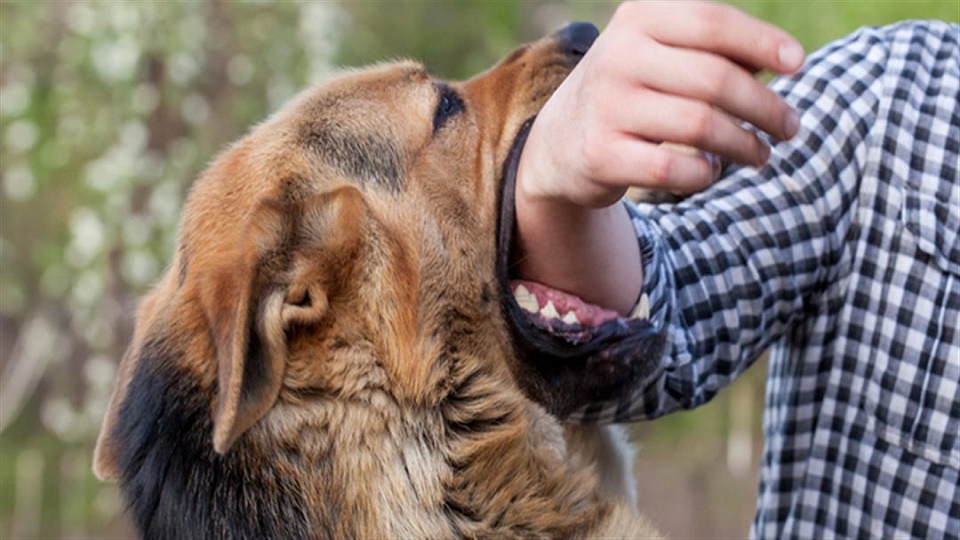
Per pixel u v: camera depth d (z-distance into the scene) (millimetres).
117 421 3105
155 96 8070
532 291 2998
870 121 3203
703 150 2098
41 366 9383
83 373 9195
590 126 2156
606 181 2168
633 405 3160
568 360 3033
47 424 9453
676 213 3229
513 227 2904
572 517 2963
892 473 3029
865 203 3154
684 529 9164
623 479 3850
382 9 10242
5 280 9312
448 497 2869
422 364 2900
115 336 8344
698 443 9516
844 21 7418
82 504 9219
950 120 3129
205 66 8203
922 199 3072
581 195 2322
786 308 3174
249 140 3133
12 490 9523
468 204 3102
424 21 10320
